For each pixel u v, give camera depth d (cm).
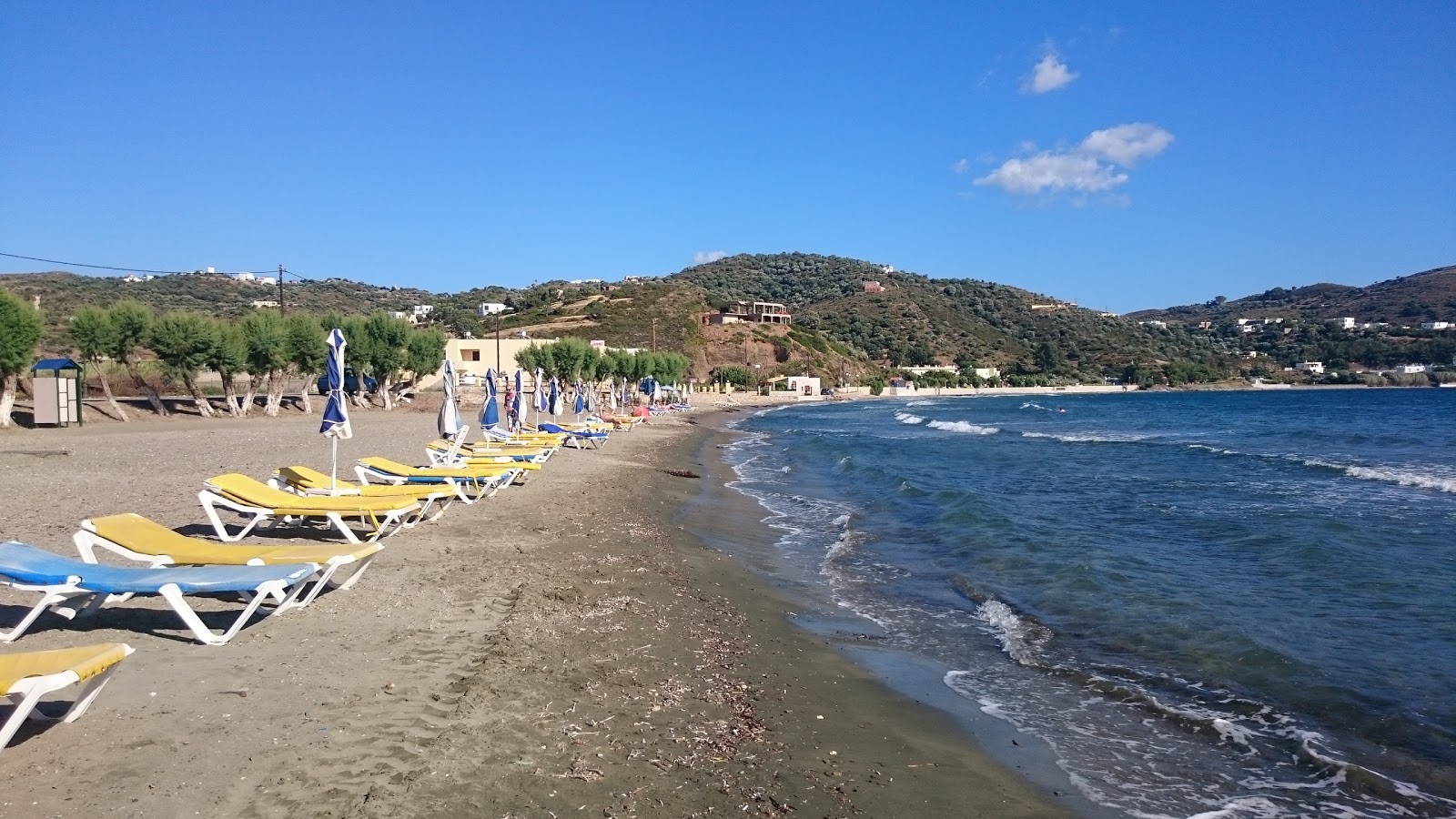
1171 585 1132
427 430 3177
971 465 2892
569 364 5922
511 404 2828
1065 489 2225
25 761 447
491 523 1323
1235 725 675
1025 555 1312
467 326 11375
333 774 457
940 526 1611
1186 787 573
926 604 1062
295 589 751
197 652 631
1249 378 14300
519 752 516
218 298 10725
